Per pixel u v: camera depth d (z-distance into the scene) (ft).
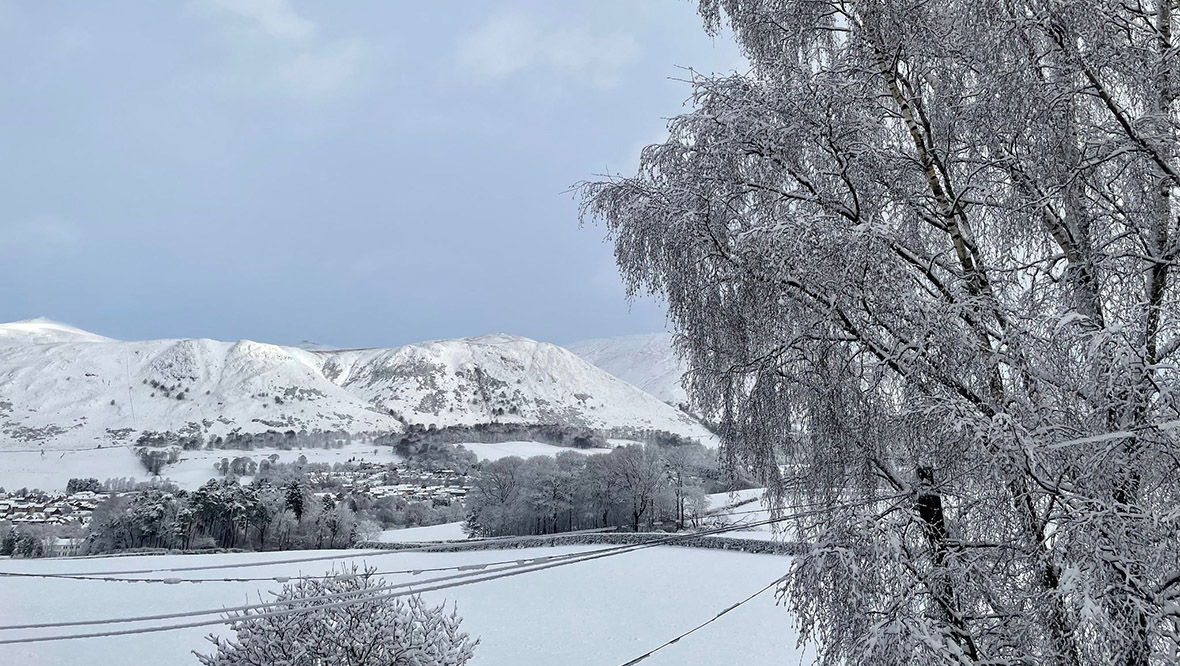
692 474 233.55
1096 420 18.57
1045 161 22.03
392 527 353.51
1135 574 16.52
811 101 23.57
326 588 46.01
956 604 19.48
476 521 270.05
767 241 21.21
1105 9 20.12
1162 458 17.78
